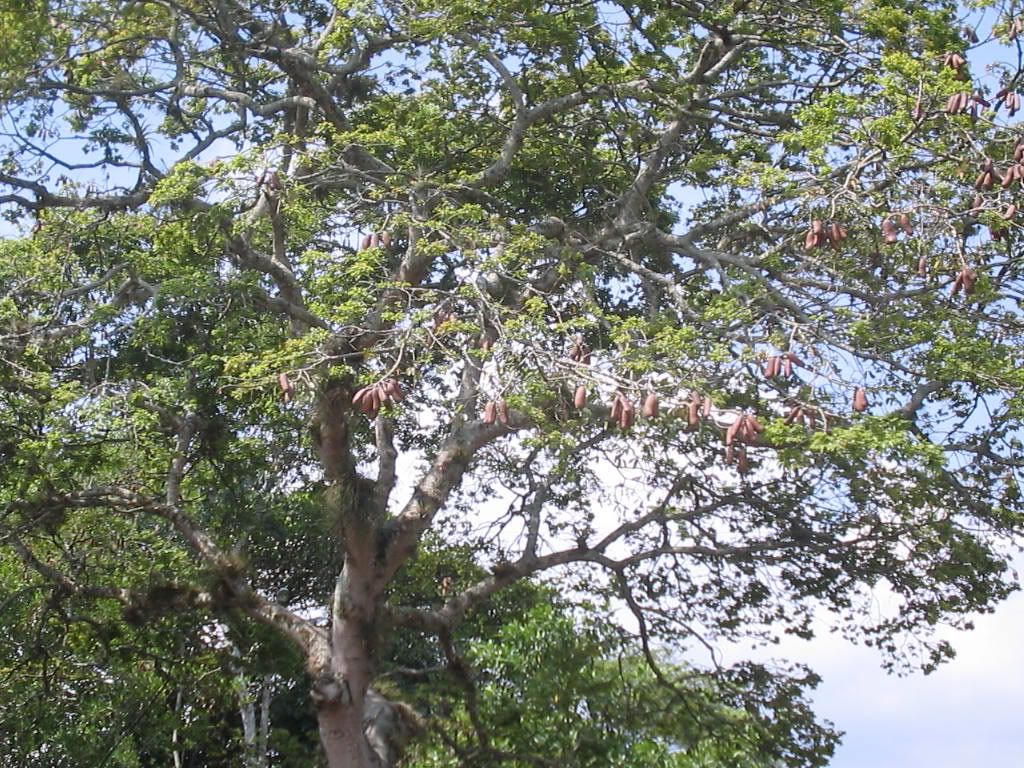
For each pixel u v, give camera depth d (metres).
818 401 14.07
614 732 17.61
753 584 17.95
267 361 14.02
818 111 15.08
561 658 17.86
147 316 16.14
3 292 16.45
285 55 17.81
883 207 14.60
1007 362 15.06
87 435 15.56
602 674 18.77
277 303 15.95
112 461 16.22
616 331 14.67
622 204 18.38
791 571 17.81
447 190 17.06
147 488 17.11
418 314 13.79
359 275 14.72
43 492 16.00
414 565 18.36
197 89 18.47
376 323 15.05
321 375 14.52
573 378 13.34
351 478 15.65
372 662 15.45
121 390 15.68
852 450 13.30
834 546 17.12
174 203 15.91
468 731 17.44
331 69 18.50
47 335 15.82
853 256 15.93
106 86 18.38
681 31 19.64
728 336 14.79
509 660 17.97
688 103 18.44
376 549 15.53
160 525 20.38
